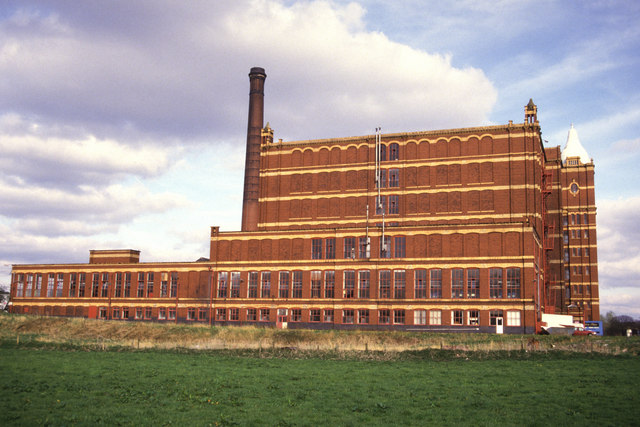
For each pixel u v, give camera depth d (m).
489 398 26.69
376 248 87.81
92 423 21.44
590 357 43.62
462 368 37.50
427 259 84.19
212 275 96.38
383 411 23.98
